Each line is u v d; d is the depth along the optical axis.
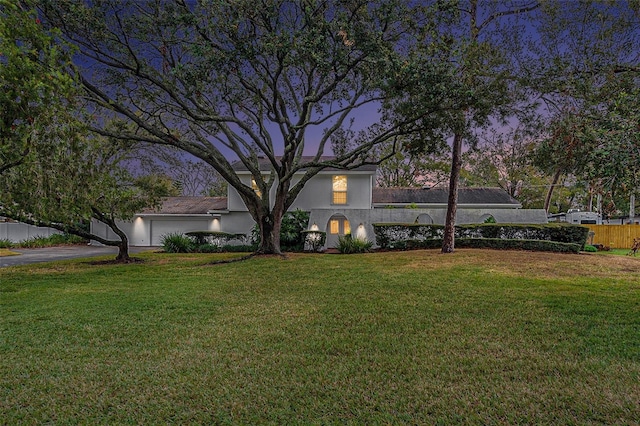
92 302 7.12
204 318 5.98
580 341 4.74
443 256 13.16
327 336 5.05
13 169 6.45
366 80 11.28
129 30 10.62
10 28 5.41
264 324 5.63
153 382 3.68
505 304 6.69
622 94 4.02
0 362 4.18
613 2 6.11
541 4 7.13
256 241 20.27
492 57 9.41
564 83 6.12
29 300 7.36
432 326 5.45
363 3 9.38
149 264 13.62
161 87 11.56
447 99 10.25
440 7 9.66
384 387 3.55
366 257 13.89
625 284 8.42
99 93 11.49
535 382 3.63
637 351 4.38
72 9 9.36
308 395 3.41
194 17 9.23
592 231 20.02
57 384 3.64
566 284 8.47
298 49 9.30
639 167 3.53
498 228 16.47
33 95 5.32
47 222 9.02
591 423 2.92
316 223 18.69
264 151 13.97
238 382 3.67
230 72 10.15
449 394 3.40
